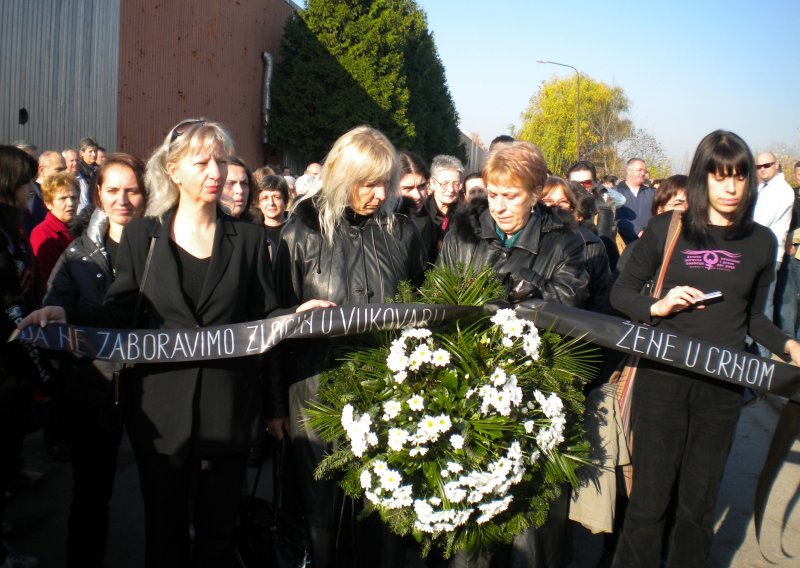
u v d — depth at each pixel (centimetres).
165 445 261
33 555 360
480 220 323
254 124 2370
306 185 744
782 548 390
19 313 298
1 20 1058
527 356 271
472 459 251
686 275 289
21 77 1116
